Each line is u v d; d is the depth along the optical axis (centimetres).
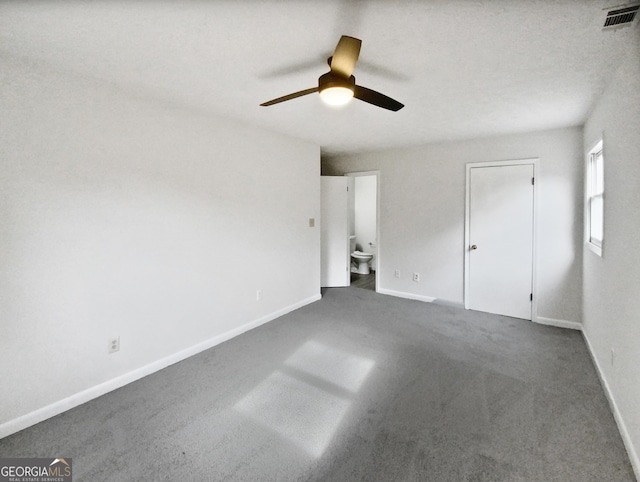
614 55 181
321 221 526
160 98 250
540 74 206
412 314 389
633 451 160
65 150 202
